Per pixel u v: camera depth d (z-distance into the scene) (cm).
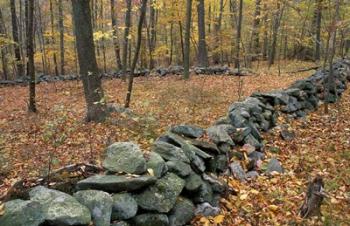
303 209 511
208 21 3002
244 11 3116
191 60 3606
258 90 1485
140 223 403
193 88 1466
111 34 1723
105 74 2284
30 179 426
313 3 2053
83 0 977
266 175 644
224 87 1582
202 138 614
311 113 1058
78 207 356
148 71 2302
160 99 1309
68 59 3225
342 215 527
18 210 332
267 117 842
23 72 2762
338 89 1254
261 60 3130
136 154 440
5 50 3119
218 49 2770
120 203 390
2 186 572
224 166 607
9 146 845
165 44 3434
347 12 1488
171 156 487
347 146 804
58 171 446
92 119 980
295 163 706
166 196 430
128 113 990
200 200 494
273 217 505
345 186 624
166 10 2612
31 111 1297
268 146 768
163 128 891
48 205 344
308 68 2230
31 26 1284
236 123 721
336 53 2666
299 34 2741
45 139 774
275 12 2317
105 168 442
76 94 1705
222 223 480
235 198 546
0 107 1506
